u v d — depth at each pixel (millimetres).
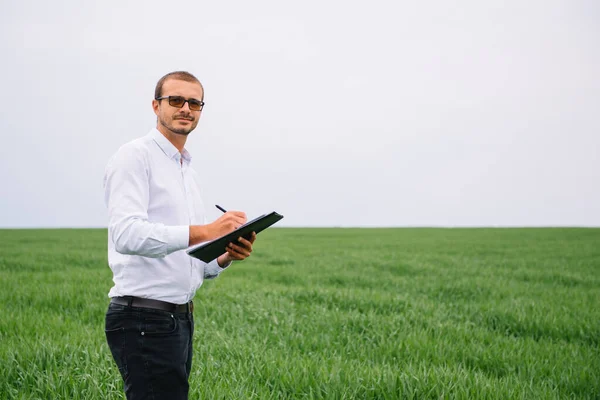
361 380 5676
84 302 10320
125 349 3197
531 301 11094
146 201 3199
